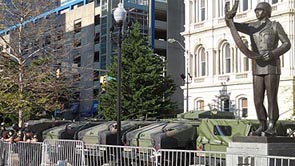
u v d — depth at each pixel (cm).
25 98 2706
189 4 4581
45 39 3070
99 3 6475
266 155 830
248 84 3934
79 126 2353
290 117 3303
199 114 2184
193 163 1059
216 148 1728
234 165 940
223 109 4147
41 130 2552
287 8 3659
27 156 1463
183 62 6234
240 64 4059
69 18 6925
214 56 4300
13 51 2758
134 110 3681
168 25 6494
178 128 1842
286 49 920
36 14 2858
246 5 4025
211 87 4284
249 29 969
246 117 3916
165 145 1792
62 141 1334
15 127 2516
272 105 939
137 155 1170
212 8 4325
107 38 6172
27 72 2745
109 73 3806
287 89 3491
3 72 2730
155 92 3791
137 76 3741
